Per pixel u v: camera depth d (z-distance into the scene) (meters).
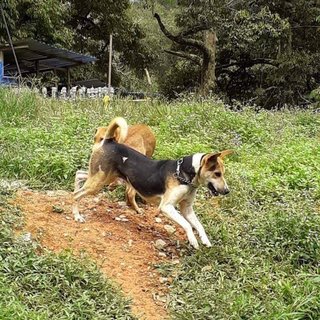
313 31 13.28
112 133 3.03
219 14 11.99
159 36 17.66
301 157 4.40
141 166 2.96
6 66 11.32
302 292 2.45
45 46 10.07
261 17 12.23
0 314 2.00
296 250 2.86
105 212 3.17
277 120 6.28
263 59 13.37
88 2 14.73
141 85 18.06
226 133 5.14
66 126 4.68
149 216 3.25
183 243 2.97
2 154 3.75
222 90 14.30
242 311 2.34
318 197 3.65
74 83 13.28
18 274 2.32
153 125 5.58
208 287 2.55
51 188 3.45
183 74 14.34
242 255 2.81
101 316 2.21
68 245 2.70
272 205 3.43
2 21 10.75
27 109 5.47
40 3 11.61
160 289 2.56
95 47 15.95
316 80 13.34
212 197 3.54
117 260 2.69
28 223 2.80
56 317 2.13
